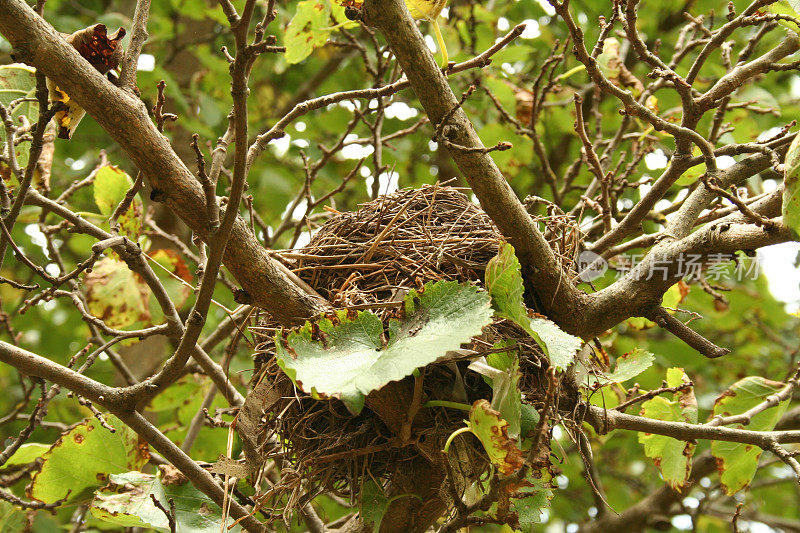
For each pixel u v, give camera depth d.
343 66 6.69
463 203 2.93
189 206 2.15
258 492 2.62
